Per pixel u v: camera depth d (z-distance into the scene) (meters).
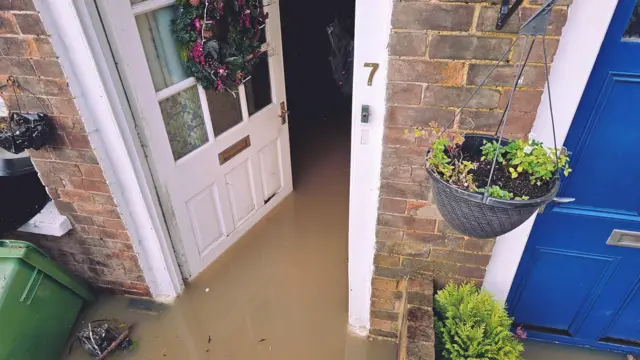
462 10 1.34
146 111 2.15
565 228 1.96
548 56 1.38
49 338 2.38
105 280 2.72
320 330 2.56
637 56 1.49
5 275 2.10
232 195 2.93
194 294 2.79
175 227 2.57
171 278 2.68
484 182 1.30
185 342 2.53
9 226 2.28
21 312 2.17
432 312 1.92
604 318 2.25
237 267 2.96
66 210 2.38
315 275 2.89
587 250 2.01
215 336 2.55
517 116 1.52
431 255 1.99
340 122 4.44
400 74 1.50
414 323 1.87
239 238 3.16
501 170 1.34
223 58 2.34
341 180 3.68
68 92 1.89
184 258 2.73
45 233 2.38
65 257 2.63
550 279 2.18
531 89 1.45
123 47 1.94
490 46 1.39
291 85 4.72
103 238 2.47
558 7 1.29
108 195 2.24
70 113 1.96
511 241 1.92
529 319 2.39
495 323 1.87
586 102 1.62
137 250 2.49
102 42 1.86
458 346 1.84
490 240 1.85
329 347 2.47
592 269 2.08
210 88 2.40
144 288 2.71
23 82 1.90
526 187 1.27
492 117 1.54
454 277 2.05
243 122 2.79
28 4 1.68
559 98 1.54
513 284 2.23
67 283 2.46
